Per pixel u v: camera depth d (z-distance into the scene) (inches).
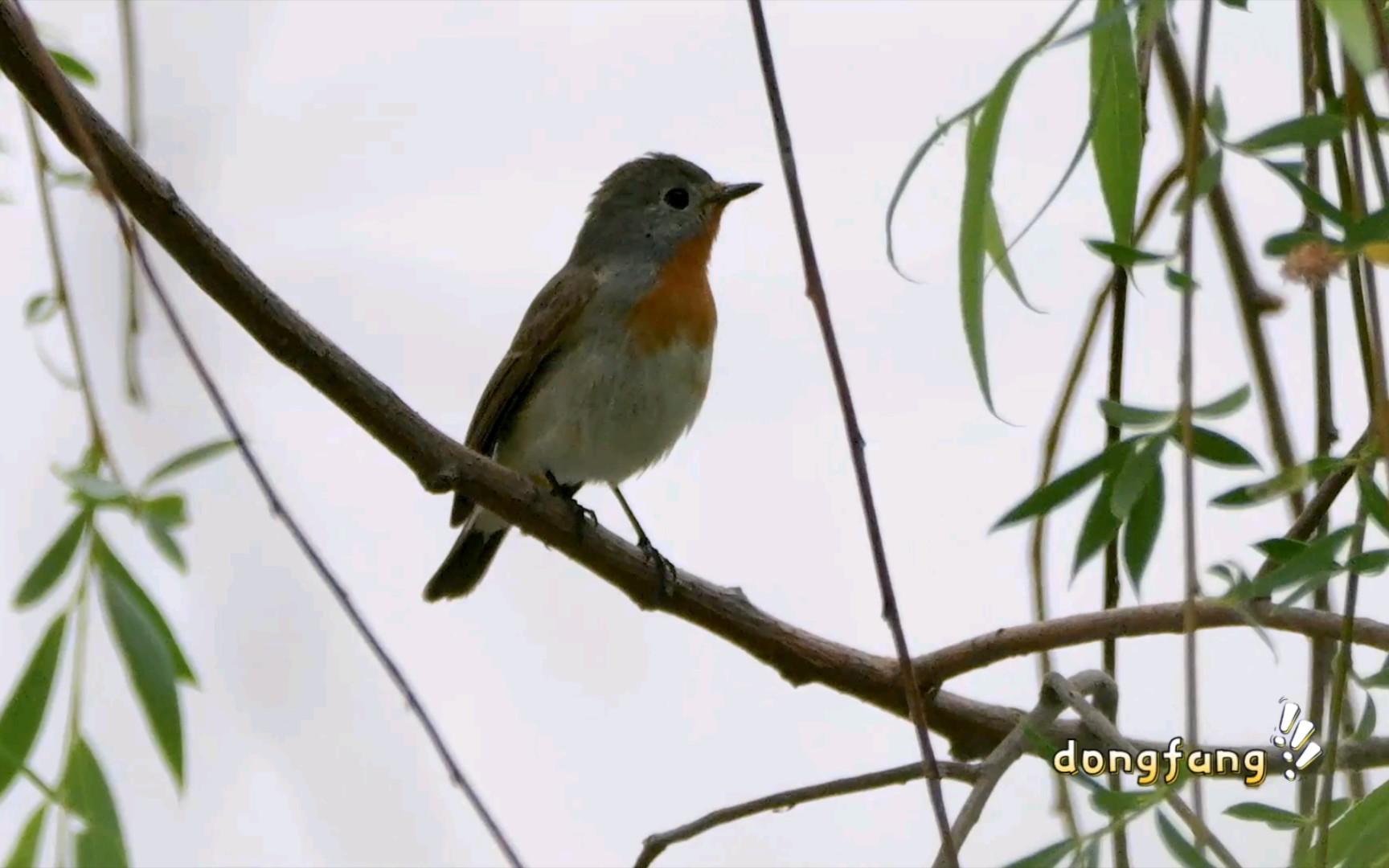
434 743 202.7
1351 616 213.9
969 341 222.7
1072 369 292.4
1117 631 278.8
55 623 291.9
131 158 245.3
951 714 309.1
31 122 288.7
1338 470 231.8
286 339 269.6
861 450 193.6
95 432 288.4
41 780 275.6
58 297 288.0
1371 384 228.7
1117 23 241.0
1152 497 250.2
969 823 229.0
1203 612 260.5
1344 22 169.0
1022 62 215.8
